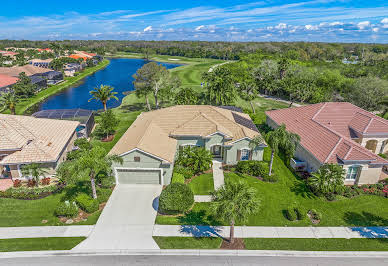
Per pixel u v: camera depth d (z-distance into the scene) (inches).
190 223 899.4
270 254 768.9
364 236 846.5
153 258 753.0
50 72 3693.4
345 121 1492.4
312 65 3878.0
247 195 753.0
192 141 1291.8
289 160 1316.4
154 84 2145.7
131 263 734.5
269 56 4830.2
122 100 2714.1
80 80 3944.4
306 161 1272.1
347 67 3570.4
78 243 807.1
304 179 1174.3
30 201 1017.5
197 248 789.2
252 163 1207.6
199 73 4394.7
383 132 1353.3
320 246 801.6
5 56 5344.5
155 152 1093.1
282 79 2908.5
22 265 725.9
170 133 1298.0
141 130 1279.5
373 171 1107.3
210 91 2058.3
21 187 1100.5
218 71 2110.0
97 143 1558.8
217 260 745.6
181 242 812.6
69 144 1414.9
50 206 986.1
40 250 777.6
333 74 2918.3
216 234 848.9
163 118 1408.7
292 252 775.7
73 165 936.3
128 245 799.7
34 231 857.5
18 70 3437.5
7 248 784.3
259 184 1128.2
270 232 860.6
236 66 4077.3
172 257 756.6
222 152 1309.1
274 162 1326.3
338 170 1033.5
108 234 844.6
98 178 1141.7
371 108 2180.1
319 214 918.4
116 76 4298.7
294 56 5022.1
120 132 1747.0
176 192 924.6
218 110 1510.8
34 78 3240.7
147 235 841.5
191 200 936.3
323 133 1304.1
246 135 1244.5
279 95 2888.8
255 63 4404.5
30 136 1250.0
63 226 880.9
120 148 1139.3
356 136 1405.0
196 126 1307.8
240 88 2324.1
